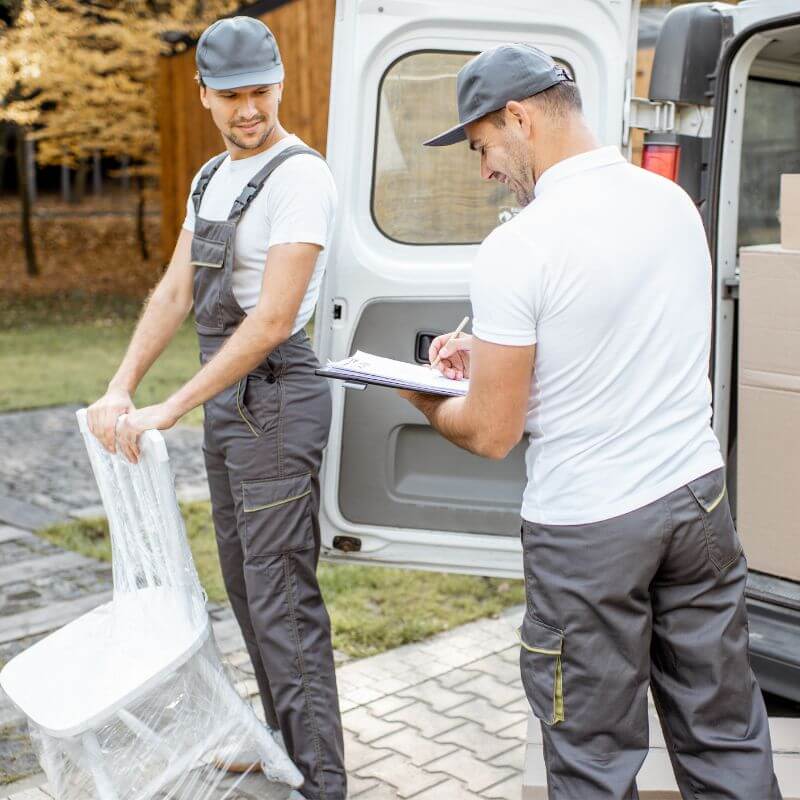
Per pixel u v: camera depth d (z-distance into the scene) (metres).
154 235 16.16
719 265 3.08
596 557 1.95
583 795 1.99
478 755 3.15
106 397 2.68
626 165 2.01
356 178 3.06
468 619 4.10
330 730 2.72
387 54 3.02
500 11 2.95
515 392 1.94
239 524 2.69
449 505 3.11
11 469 6.02
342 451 3.12
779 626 2.91
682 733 2.08
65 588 4.35
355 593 4.32
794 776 2.58
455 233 3.08
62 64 11.05
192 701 2.59
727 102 3.02
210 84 2.50
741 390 2.96
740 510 3.01
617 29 2.92
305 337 2.71
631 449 1.95
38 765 3.12
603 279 1.90
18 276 13.99
